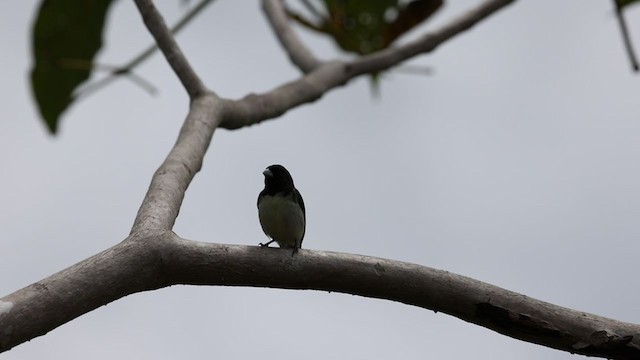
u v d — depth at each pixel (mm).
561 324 7551
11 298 6730
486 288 7676
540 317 7574
